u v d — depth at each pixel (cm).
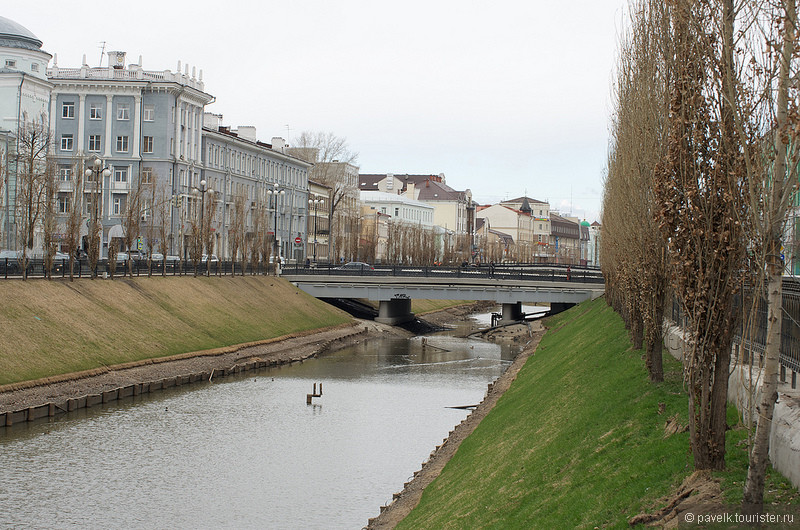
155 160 12075
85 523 3628
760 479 1783
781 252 1778
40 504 3831
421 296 11200
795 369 2520
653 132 3319
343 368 8056
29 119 10388
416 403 6353
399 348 9806
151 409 5809
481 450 3822
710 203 2028
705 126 2027
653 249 3312
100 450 4734
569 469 2748
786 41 1656
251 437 5178
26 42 10475
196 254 10131
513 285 10881
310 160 18612
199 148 13050
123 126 12106
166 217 11081
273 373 7600
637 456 2495
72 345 6366
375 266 12988
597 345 5106
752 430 2211
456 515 2866
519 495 2734
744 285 2044
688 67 2048
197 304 8862
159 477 4309
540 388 4697
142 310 7862
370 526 3309
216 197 10900
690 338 2139
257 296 10275
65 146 12106
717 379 2106
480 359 8906
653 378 3328
